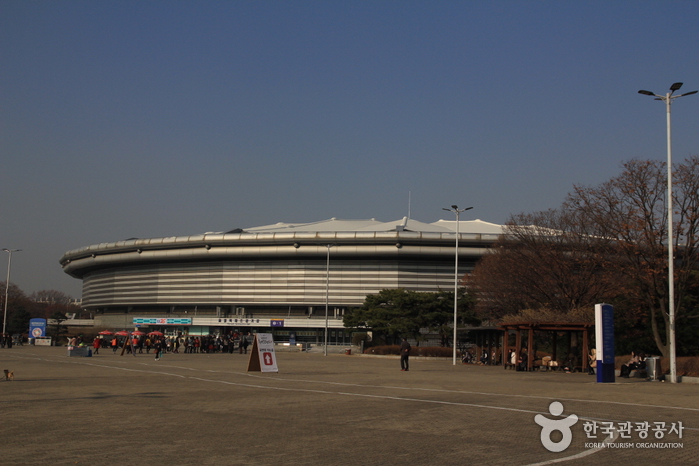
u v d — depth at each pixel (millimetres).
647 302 44969
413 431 15086
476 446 13203
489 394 24406
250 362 37719
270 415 17750
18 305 142500
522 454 12422
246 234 121438
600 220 45781
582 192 47062
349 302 120625
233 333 106562
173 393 23719
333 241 117188
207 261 128375
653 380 35500
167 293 132375
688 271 40938
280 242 119438
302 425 15906
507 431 15172
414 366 51219
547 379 35219
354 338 109188
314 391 25109
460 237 113250
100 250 137375
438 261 119562
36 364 44000
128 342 71188
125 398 21797
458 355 72375
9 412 17875
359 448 12875
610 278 50375
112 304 142250
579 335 55781
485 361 59969
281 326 120000
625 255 44656
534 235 58188
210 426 15555
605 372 32656
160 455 11898
